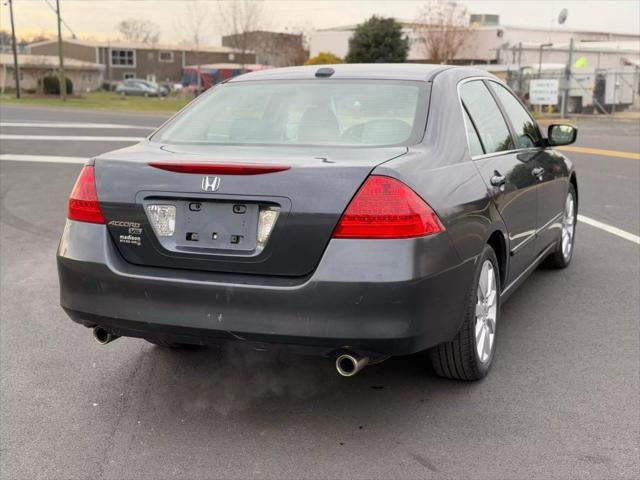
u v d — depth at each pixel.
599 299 5.37
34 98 50.97
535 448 3.18
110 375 4.04
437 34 49.22
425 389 3.81
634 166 13.27
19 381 3.96
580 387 3.82
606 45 46.22
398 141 3.50
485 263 3.79
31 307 5.26
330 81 4.04
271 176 3.09
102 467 3.06
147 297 3.24
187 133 3.90
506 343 4.47
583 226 8.05
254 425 3.43
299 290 3.01
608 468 3.00
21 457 3.14
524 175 4.50
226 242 3.16
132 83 63.59
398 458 3.11
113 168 3.40
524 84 34.81
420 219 3.04
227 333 3.12
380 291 2.96
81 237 3.39
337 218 3.01
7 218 8.48
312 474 2.98
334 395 3.76
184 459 3.12
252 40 58.03
